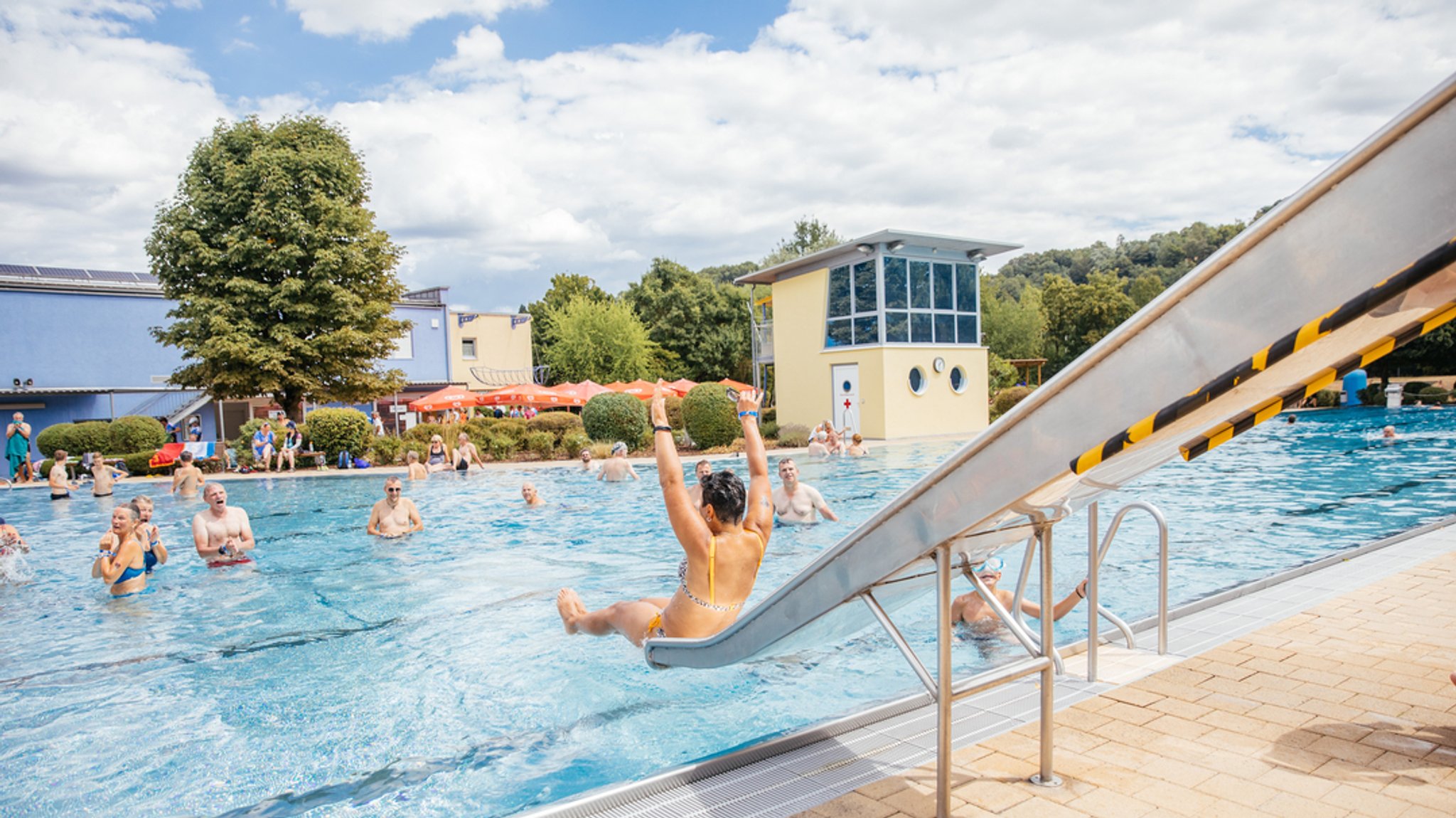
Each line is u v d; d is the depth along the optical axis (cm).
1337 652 360
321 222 2342
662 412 362
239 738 351
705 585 348
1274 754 261
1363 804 227
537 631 509
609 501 1170
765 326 2828
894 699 316
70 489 1515
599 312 4128
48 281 2594
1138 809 228
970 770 257
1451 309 154
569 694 391
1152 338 171
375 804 287
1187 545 715
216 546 762
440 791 295
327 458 1914
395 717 370
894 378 2231
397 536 900
